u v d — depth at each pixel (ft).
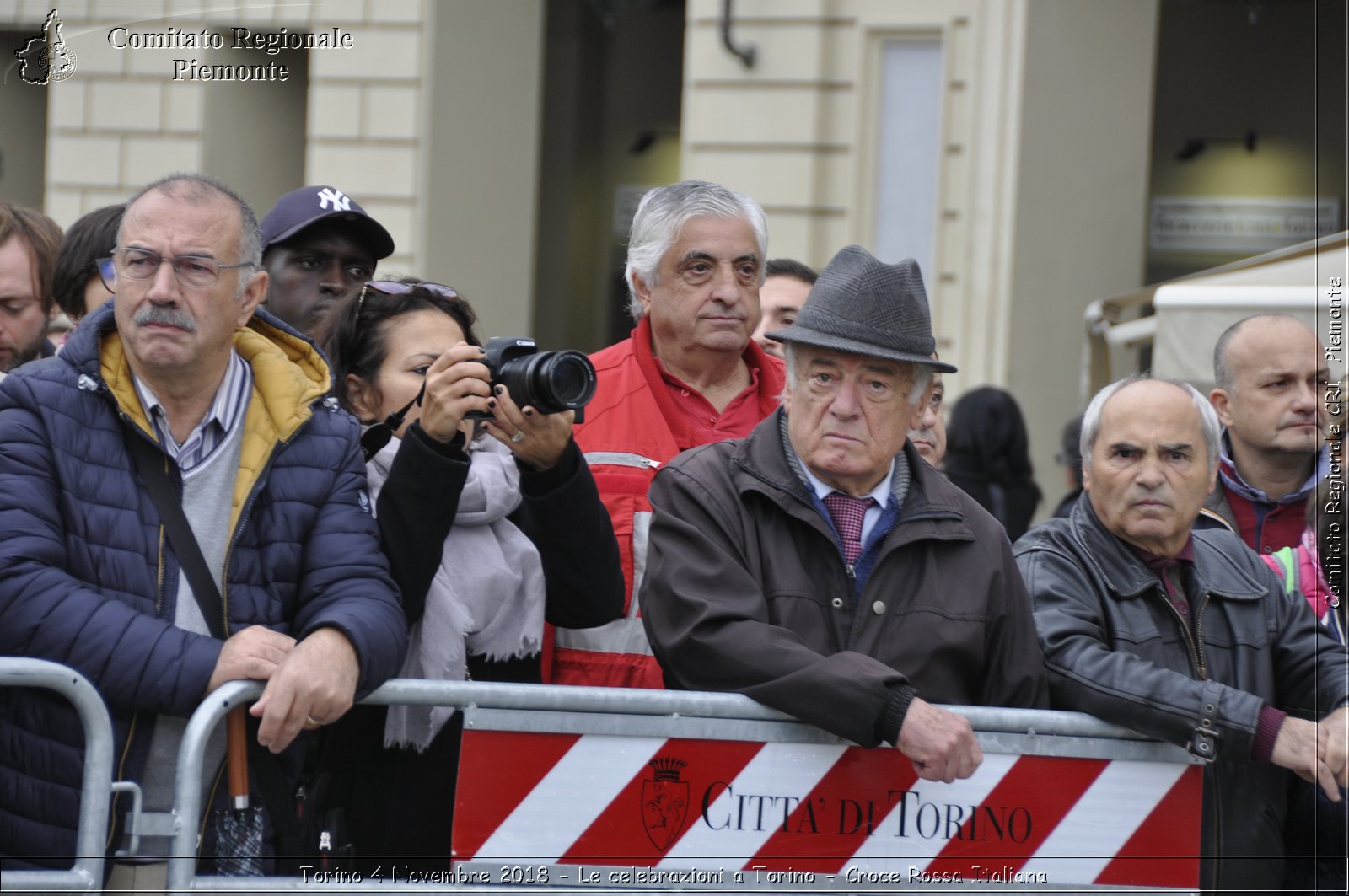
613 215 128.57
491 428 32.73
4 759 29.58
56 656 29.17
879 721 29.91
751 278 43.16
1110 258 98.43
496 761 30.27
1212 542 36.42
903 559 32.71
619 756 30.45
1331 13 106.52
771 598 32.27
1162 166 111.34
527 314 106.63
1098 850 31.71
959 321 99.30
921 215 100.89
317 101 103.71
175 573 30.91
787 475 33.06
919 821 31.01
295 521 31.76
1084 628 33.68
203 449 31.91
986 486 62.80
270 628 31.30
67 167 102.12
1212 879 32.68
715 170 103.81
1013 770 31.40
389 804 32.68
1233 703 31.60
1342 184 107.55
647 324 44.06
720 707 30.58
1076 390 98.53
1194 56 110.63
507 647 34.88
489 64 103.86
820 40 101.35
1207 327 62.39
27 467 30.19
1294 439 42.65
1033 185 97.81
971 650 32.14
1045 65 97.60
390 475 32.50
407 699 30.17
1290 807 35.09
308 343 34.19
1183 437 34.42
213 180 32.81
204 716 28.84
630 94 128.47
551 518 33.55
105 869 29.12
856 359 32.40
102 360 31.58
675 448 41.93
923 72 100.53
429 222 102.63
